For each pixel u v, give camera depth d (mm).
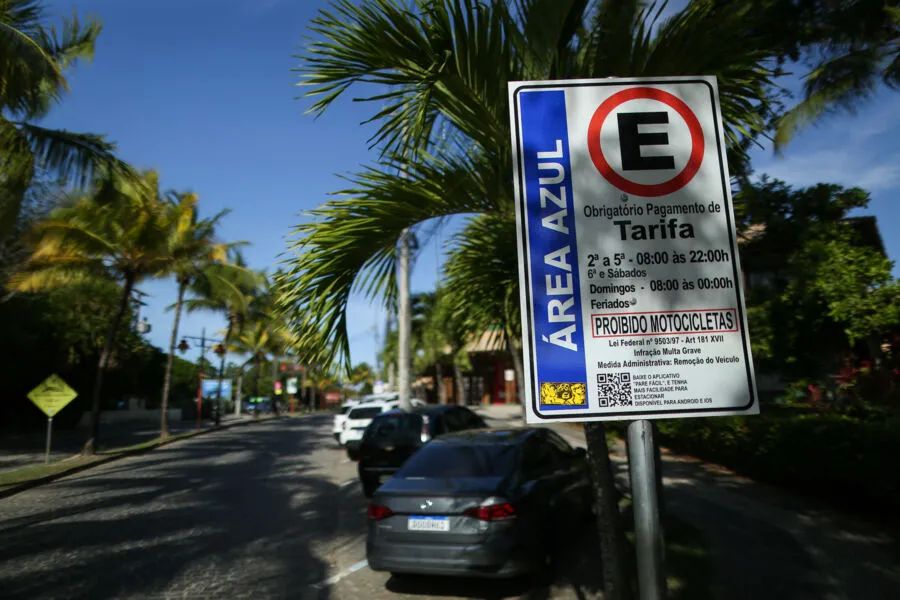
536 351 1822
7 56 10477
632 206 1912
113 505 9680
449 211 3816
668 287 1861
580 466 7168
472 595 5281
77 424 30062
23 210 15852
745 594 4543
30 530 7973
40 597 5375
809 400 10992
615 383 1804
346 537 7504
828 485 7613
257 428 31969
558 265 1872
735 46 3295
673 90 1994
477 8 3240
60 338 25891
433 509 5195
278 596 5383
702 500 7965
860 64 7898
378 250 3688
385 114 3527
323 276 3479
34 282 17281
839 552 5543
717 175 1942
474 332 5395
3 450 19203
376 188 3582
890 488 6195
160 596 5379
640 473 1788
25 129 11992
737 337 1835
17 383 25281
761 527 6477
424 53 3316
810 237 11352
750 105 3547
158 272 19344
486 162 3836
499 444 6160
